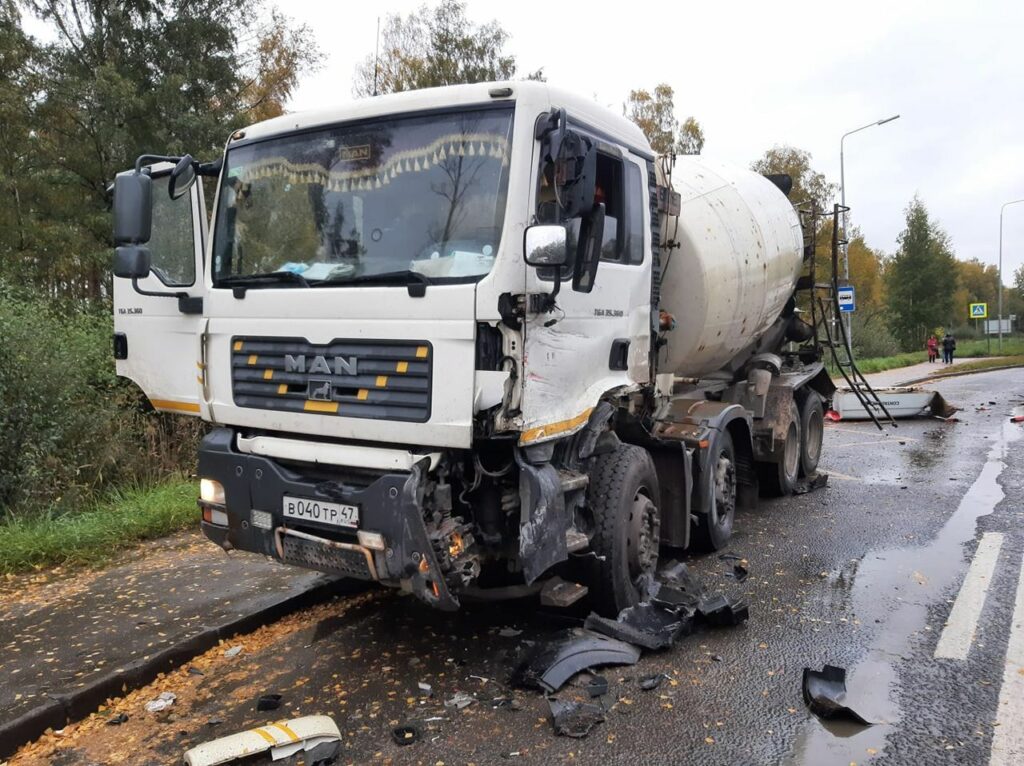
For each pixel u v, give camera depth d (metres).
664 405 6.20
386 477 3.90
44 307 9.29
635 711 3.97
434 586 3.84
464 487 4.10
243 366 4.50
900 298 50.03
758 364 8.54
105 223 15.12
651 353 5.73
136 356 5.21
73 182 15.42
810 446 9.55
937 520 7.74
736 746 3.66
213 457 4.57
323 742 3.66
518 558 4.20
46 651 4.64
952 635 4.90
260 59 19.47
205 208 4.82
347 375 4.09
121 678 4.32
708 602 5.11
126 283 5.23
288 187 4.52
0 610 5.37
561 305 4.29
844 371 11.50
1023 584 5.81
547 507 4.07
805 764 3.51
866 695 4.14
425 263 4.03
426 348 3.88
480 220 3.93
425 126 4.16
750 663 4.53
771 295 7.91
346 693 4.26
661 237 6.19
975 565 6.26
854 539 7.12
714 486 6.53
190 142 15.71
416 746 3.69
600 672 4.39
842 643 4.81
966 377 28.92
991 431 13.93
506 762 3.55
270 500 4.31
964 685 4.24
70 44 16.66
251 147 4.69
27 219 14.91
